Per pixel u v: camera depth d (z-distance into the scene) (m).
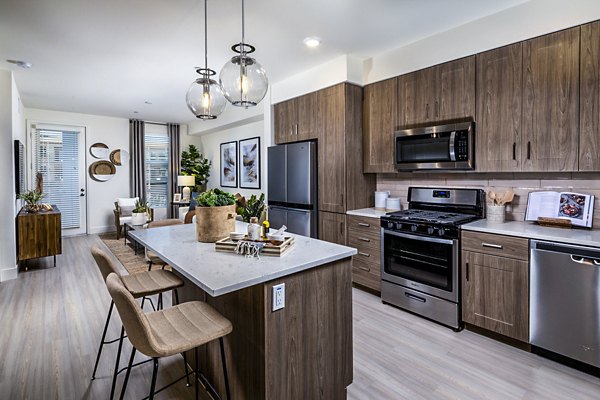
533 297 2.32
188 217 3.78
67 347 2.51
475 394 1.97
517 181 2.89
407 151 3.30
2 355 2.39
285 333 1.61
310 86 4.00
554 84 2.38
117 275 1.74
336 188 3.75
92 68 3.96
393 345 2.52
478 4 2.54
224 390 1.87
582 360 2.12
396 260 3.15
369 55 3.59
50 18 2.73
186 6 2.54
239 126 6.85
